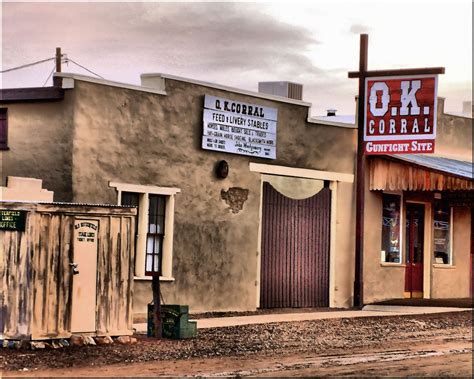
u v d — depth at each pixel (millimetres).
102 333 17344
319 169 27422
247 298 25562
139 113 23141
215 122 24734
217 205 24875
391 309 26719
